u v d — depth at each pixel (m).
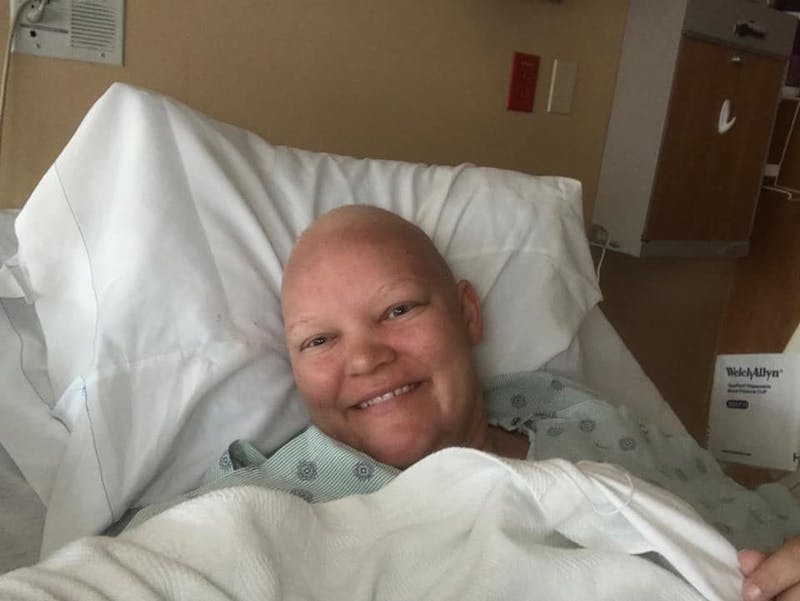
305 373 0.80
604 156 1.66
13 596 0.43
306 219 0.93
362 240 0.82
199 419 0.76
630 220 1.58
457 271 1.02
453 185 1.06
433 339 0.81
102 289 0.74
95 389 0.69
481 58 1.43
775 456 1.12
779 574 0.57
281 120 1.21
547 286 1.06
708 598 0.57
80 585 0.45
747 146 1.66
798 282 1.88
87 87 1.00
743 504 0.88
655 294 1.90
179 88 1.09
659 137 1.51
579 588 0.58
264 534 0.55
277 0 1.15
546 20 1.48
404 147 1.38
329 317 0.79
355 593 0.56
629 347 1.91
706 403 2.12
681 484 0.90
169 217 0.77
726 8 1.49
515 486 0.63
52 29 0.96
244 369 0.79
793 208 1.87
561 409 0.99
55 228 0.76
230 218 0.84
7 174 0.97
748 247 1.81
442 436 0.83
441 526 0.62
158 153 0.79
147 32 1.04
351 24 1.24
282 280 0.85
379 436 0.79
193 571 0.49
